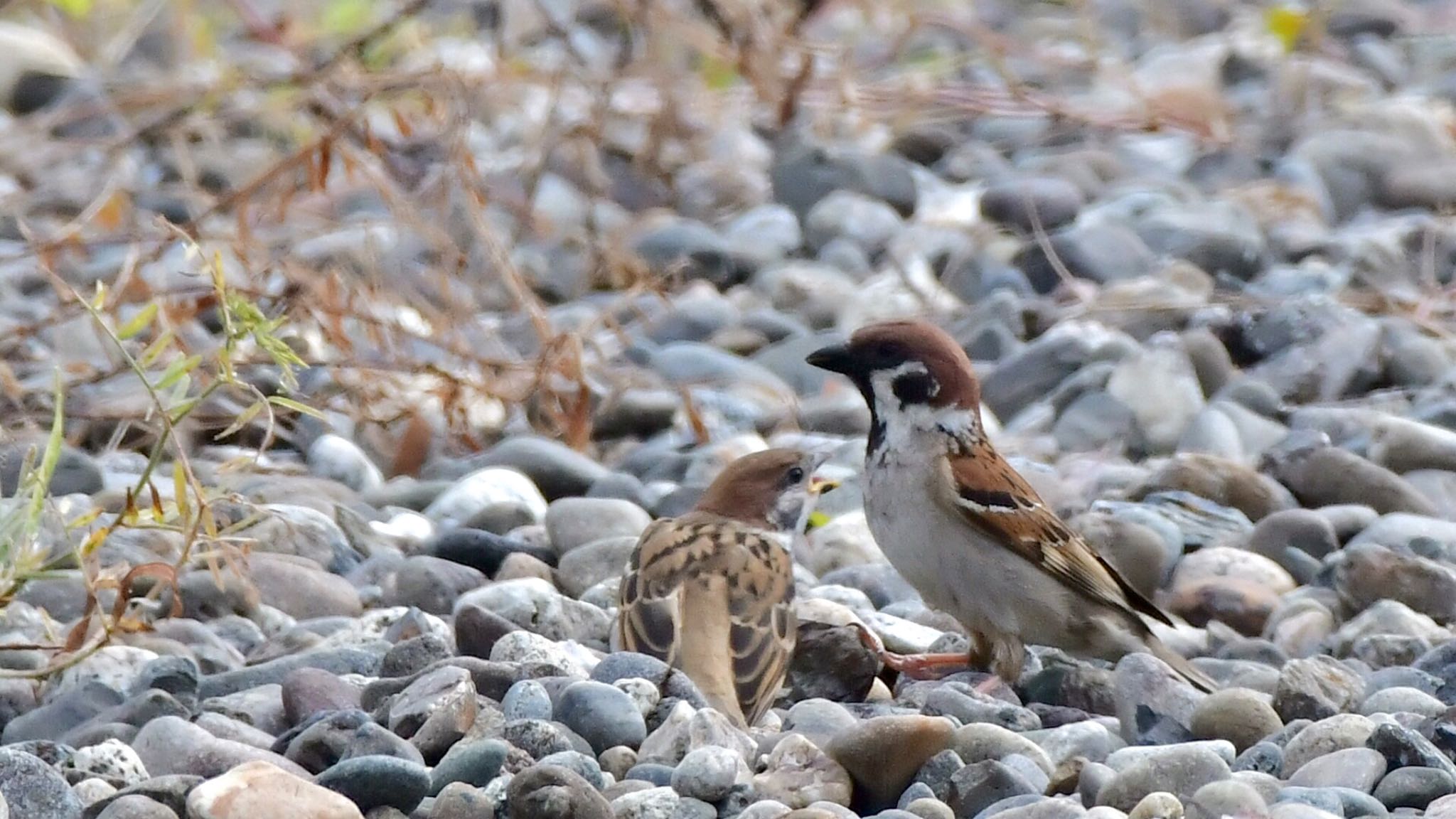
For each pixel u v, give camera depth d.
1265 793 7.27
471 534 10.88
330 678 8.50
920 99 19.02
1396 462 12.38
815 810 6.98
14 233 16.64
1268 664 9.58
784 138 19.27
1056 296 15.91
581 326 14.23
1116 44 23.34
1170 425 13.34
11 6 20.08
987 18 23.83
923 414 9.50
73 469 11.75
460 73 14.45
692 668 8.42
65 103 18.91
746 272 16.95
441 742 7.79
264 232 16.11
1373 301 15.25
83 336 14.38
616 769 7.70
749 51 16.92
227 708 8.46
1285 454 11.87
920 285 16.53
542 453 12.47
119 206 16.28
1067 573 9.32
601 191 16.66
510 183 17.00
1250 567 10.55
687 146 18.95
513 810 7.05
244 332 8.48
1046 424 13.54
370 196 16.95
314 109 15.23
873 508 9.69
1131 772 7.29
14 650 8.92
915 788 7.41
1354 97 20.83
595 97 16.98
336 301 12.71
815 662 9.05
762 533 9.27
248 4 19.38
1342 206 18.55
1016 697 9.18
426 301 14.29
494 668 8.41
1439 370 14.13
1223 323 14.76
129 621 8.74
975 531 9.34
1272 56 22.03
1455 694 8.75
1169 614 10.34
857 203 17.80
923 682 9.17
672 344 15.12
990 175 19.30
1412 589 10.02
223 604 9.99
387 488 12.27
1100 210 17.53
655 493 12.02
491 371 13.32
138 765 7.67
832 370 9.70
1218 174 19.00
